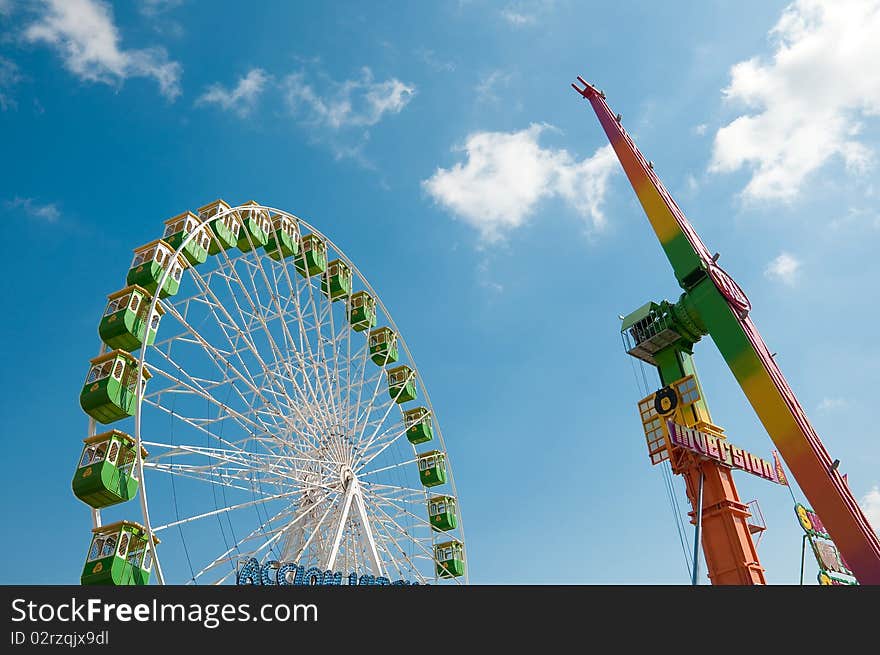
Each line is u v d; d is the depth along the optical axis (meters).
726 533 34.69
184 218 38.34
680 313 39.12
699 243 38.38
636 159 41.38
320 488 38.69
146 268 34.84
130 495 30.09
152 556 27.61
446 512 51.19
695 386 38.50
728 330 35.12
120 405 30.78
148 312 33.34
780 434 31.84
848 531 28.81
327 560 36.12
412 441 52.41
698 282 37.09
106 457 29.41
